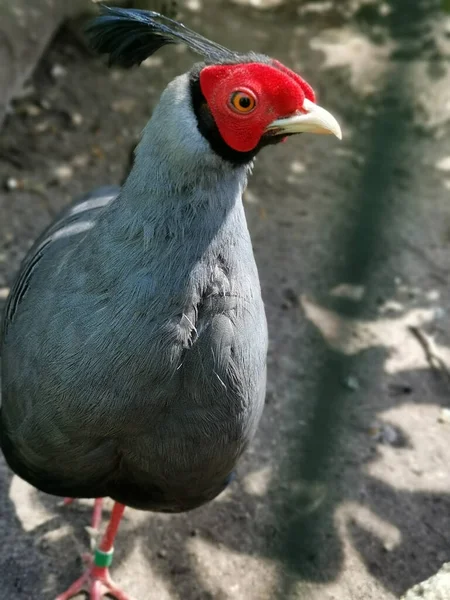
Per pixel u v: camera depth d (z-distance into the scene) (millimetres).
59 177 712
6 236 644
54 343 308
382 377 575
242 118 285
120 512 417
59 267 324
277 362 579
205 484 348
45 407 318
